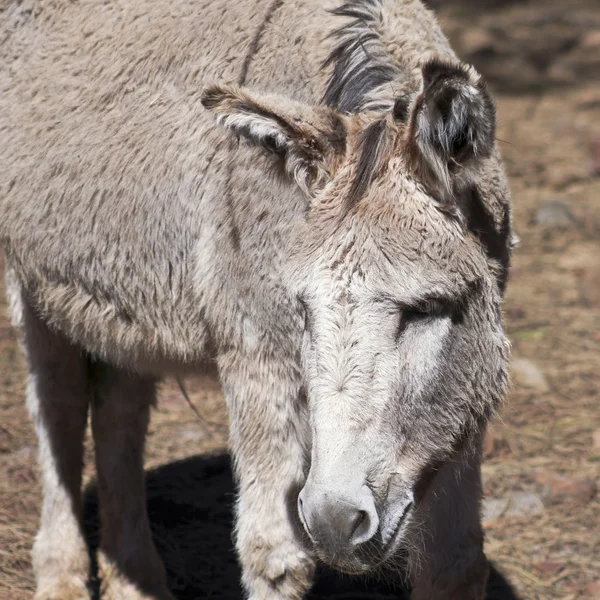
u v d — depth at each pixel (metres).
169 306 13.48
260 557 12.70
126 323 14.15
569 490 18.39
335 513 10.19
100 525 17.77
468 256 11.06
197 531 17.91
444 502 12.70
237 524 13.01
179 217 13.11
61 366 16.17
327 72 12.41
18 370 23.88
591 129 41.06
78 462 16.59
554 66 50.62
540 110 44.31
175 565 16.89
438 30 13.49
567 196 34.47
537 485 18.62
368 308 10.47
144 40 13.90
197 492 19.02
